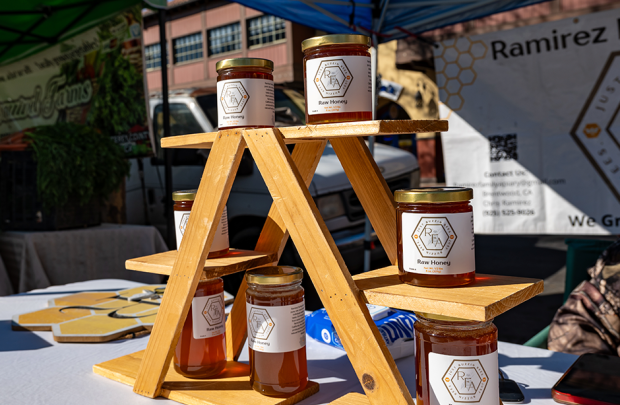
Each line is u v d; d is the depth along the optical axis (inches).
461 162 150.7
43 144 110.1
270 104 31.5
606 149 130.6
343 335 25.8
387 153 149.9
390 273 28.2
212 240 31.0
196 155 150.3
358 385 33.3
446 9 126.2
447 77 149.7
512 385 31.9
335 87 25.8
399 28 134.0
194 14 708.0
